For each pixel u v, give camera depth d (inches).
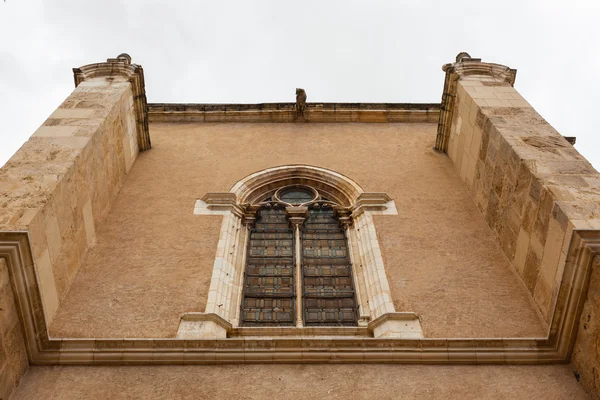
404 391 265.9
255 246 407.2
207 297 330.0
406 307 327.0
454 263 363.3
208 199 424.2
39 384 265.1
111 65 484.1
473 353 281.9
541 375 275.3
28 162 335.9
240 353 279.0
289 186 477.4
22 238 267.3
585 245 270.7
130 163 470.9
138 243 375.2
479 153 427.2
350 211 434.9
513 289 339.3
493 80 481.7
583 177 331.3
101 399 258.8
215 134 546.6
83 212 356.8
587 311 270.4
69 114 407.2
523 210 345.1
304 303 351.6
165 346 279.7
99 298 326.0
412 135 545.0
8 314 257.0
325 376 272.4
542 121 408.5
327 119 576.7
